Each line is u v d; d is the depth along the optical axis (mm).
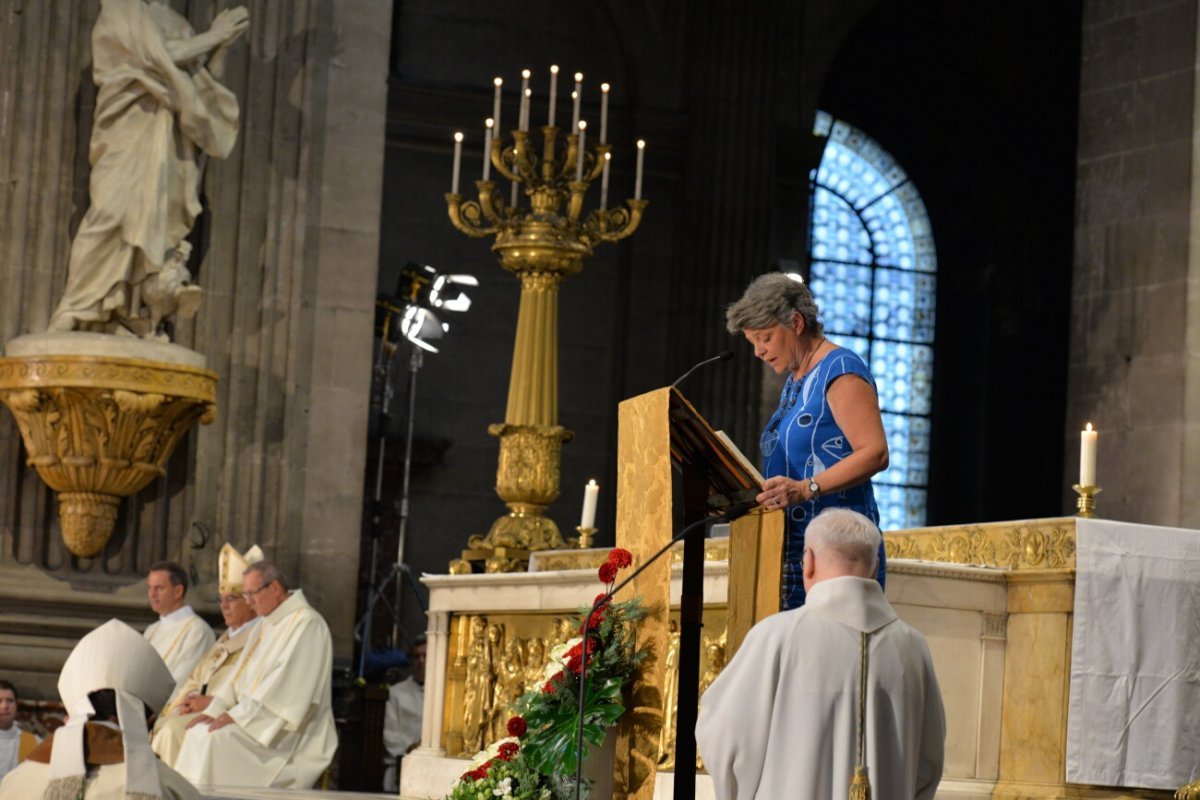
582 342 21578
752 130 21984
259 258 14812
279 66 14984
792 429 6328
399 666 17625
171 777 6508
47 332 13250
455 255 21344
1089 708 7992
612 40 22016
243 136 14797
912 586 8016
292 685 12305
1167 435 15641
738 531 6555
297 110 15031
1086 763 7965
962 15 25812
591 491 11883
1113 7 16750
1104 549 8102
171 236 13758
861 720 5320
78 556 13828
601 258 21766
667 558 6852
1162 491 15625
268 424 14711
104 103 13586
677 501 19172
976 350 25828
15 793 6344
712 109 21906
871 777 5309
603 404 21562
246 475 14602
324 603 14773
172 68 13516
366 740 15016
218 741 11992
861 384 6219
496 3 21781
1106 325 16406
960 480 25547
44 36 14023
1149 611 8156
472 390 21172
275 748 12242
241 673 12383
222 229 14625
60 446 13336
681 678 6344
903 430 25516
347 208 15164
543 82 21734
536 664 9625
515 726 7230
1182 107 15977
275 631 12453
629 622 7051
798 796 5301
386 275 21094
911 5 25594
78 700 6387
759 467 21359
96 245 13477
